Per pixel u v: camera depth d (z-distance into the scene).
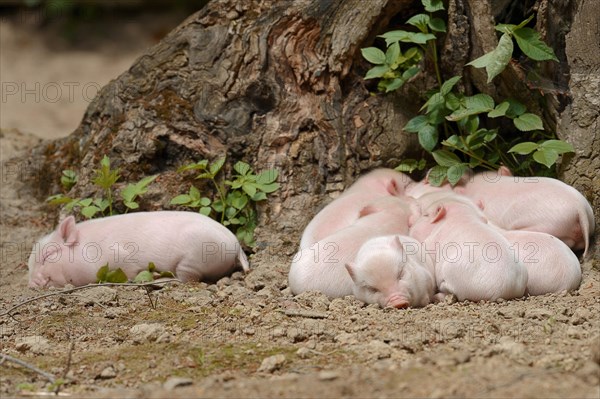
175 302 9.74
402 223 10.55
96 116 13.17
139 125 12.07
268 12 12.13
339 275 9.77
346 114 11.91
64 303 9.77
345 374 7.15
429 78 11.78
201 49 12.37
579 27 10.82
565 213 10.45
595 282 9.87
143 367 7.75
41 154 14.16
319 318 8.93
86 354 8.15
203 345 8.21
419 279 9.43
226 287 10.35
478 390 6.63
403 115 11.84
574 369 7.08
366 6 11.79
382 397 6.63
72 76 23.70
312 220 11.00
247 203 11.75
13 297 10.44
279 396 6.75
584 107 10.85
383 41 12.14
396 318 8.73
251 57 12.02
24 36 26.53
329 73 11.93
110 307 9.62
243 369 7.59
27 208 13.72
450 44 11.48
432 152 11.47
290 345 8.15
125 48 25.84
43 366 7.88
